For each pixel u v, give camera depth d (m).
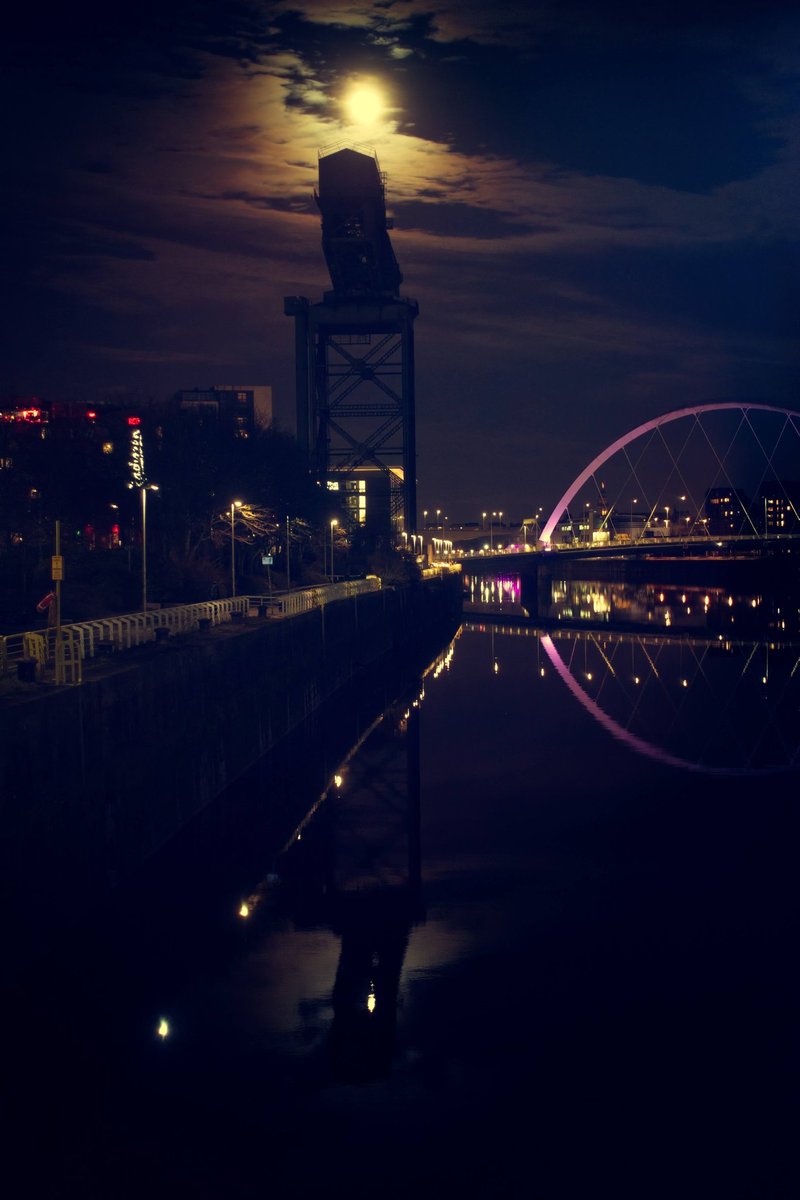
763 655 134.38
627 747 74.88
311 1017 32.41
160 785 46.12
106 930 38.47
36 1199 24.17
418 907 42.00
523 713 89.69
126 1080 28.64
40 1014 32.09
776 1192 24.52
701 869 47.00
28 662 37.03
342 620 102.88
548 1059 30.23
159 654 48.69
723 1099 28.38
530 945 38.25
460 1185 24.94
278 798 60.06
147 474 102.06
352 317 172.62
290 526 134.62
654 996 34.16
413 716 88.25
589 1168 25.36
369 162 159.25
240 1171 25.28
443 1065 30.00
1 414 115.81
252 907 41.91
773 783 63.94
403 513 179.38
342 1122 27.02
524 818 55.66
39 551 90.75
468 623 191.12
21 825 31.61
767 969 36.12
